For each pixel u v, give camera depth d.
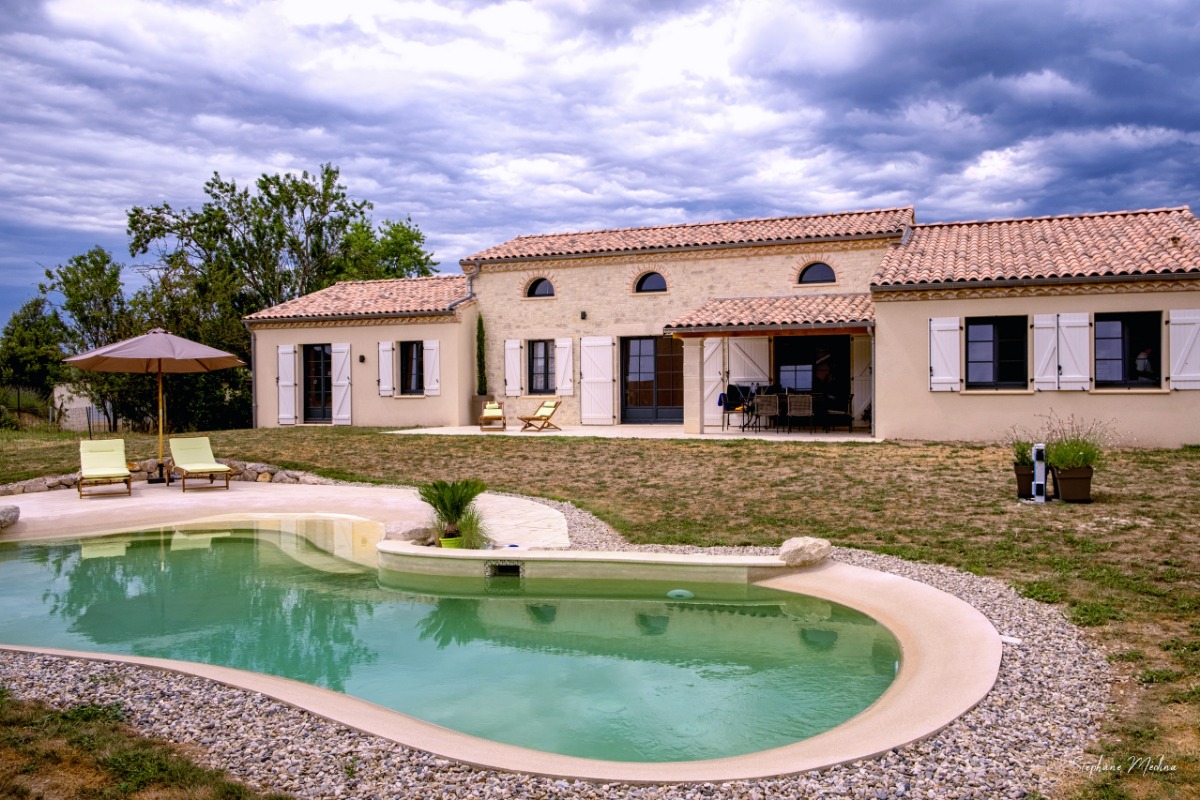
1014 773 4.02
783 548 8.59
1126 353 15.35
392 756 4.25
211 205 36.38
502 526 10.82
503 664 6.29
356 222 41.97
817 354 20.08
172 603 8.05
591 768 4.15
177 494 14.45
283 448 18.25
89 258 30.52
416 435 19.50
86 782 3.80
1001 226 19.45
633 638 6.99
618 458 15.73
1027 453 11.27
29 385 31.45
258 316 23.61
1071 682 5.24
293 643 6.80
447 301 22.78
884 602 7.48
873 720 4.90
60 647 6.58
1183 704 4.77
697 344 18.78
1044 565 8.09
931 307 16.31
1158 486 11.52
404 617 7.64
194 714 4.79
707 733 4.91
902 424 16.56
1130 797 3.70
